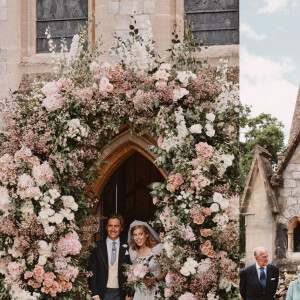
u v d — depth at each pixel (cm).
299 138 821
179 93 773
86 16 929
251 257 801
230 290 767
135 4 872
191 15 905
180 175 766
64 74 816
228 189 771
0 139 807
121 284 795
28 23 928
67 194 799
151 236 805
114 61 866
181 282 763
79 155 800
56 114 796
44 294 780
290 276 804
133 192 941
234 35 895
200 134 779
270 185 820
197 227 769
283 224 814
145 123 796
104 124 802
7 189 778
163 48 859
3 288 789
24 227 766
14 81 905
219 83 788
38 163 782
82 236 815
